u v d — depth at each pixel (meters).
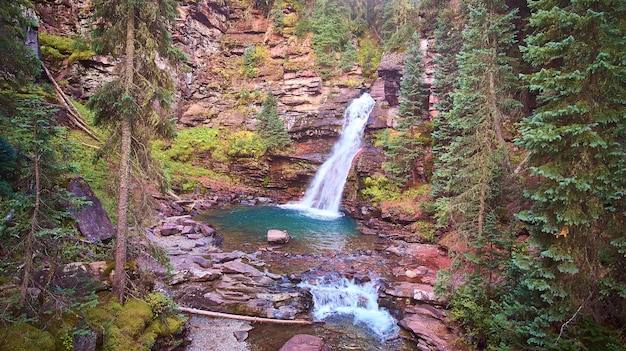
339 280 14.45
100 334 7.24
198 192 28.92
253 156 33.09
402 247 19.03
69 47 28.23
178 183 27.92
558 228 7.57
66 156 7.35
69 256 7.73
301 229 22.58
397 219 22.38
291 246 18.88
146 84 9.02
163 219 20.38
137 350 7.62
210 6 40.31
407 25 32.97
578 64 7.64
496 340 9.14
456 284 11.72
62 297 6.45
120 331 7.68
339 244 19.61
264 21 41.88
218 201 28.83
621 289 6.99
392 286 13.73
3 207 6.27
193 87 37.69
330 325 11.49
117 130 9.28
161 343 8.77
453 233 18.00
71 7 30.47
